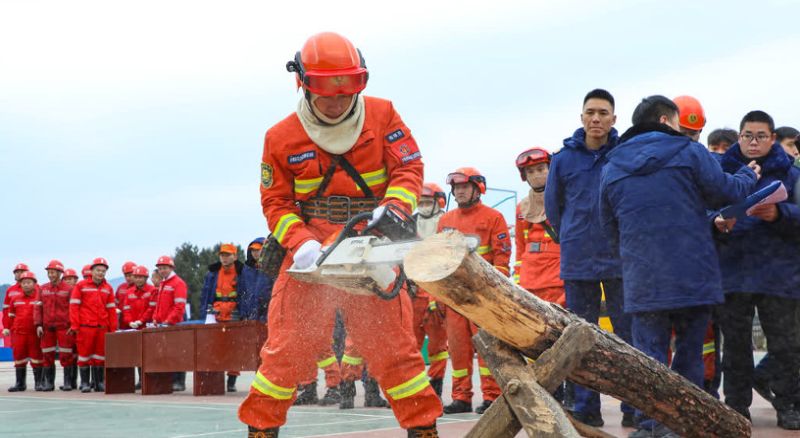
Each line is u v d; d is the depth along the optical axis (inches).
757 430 203.3
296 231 136.3
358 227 140.4
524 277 268.4
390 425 235.3
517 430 115.8
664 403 129.3
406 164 142.9
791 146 248.2
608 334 124.6
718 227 196.1
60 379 665.0
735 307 208.8
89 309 487.5
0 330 1034.7
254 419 136.3
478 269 109.4
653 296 167.9
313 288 135.9
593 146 219.9
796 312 206.1
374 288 123.3
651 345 173.5
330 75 130.3
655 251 168.6
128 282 549.3
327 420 250.5
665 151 172.4
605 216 184.5
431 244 110.9
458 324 271.0
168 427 247.3
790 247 205.0
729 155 216.1
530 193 267.9
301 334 135.4
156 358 406.9
